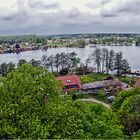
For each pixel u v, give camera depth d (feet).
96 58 567.18
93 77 465.47
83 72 527.40
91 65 620.49
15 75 81.92
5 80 81.25
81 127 77.87
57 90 84.43
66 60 558.56
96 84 360.69
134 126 124.98
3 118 73.10
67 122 75.72
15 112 73.67
